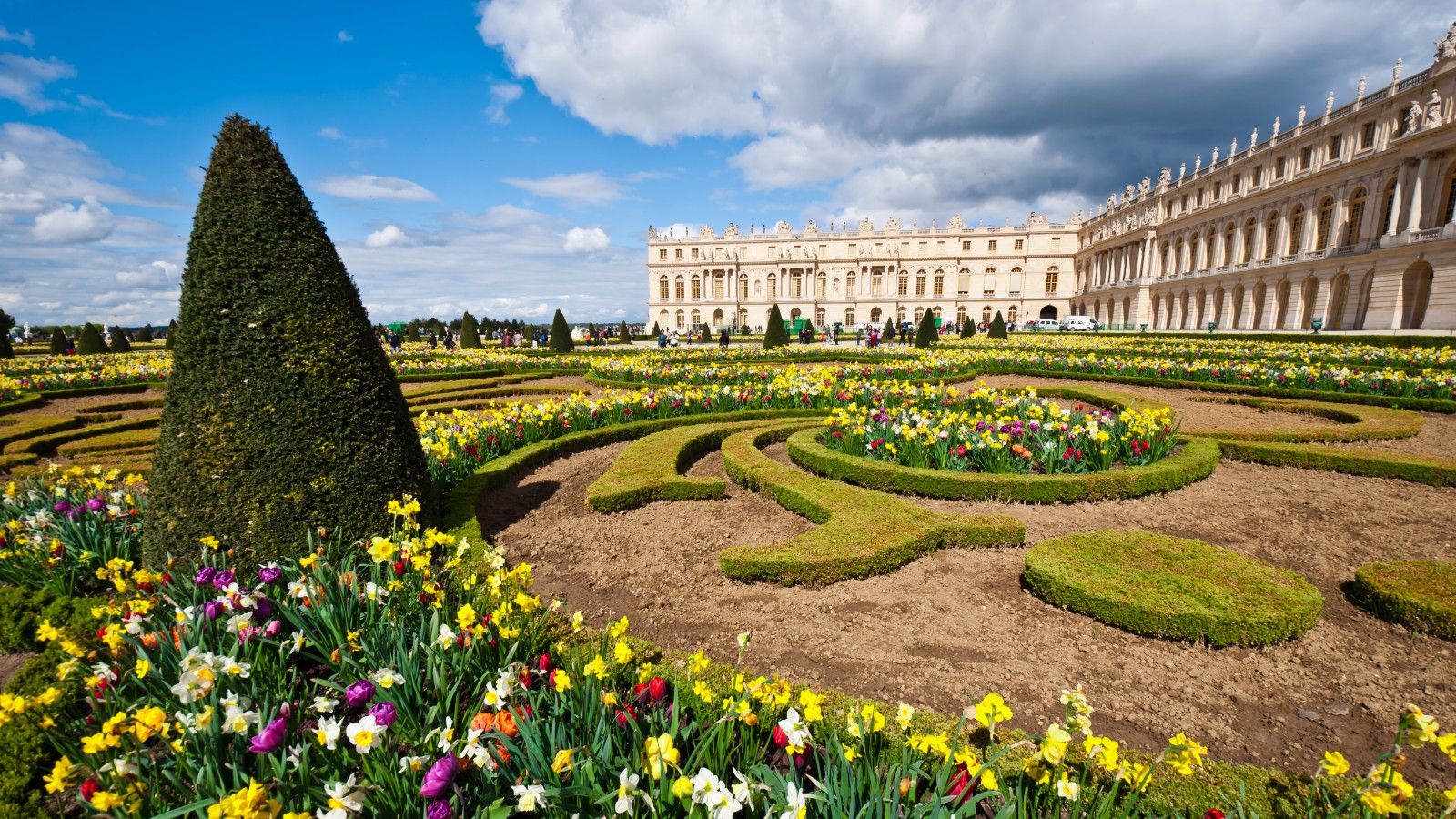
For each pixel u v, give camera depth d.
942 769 2.67
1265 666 4.51
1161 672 4.45
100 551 5.64
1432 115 39.16
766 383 15.46
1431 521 7.16
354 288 6.19
